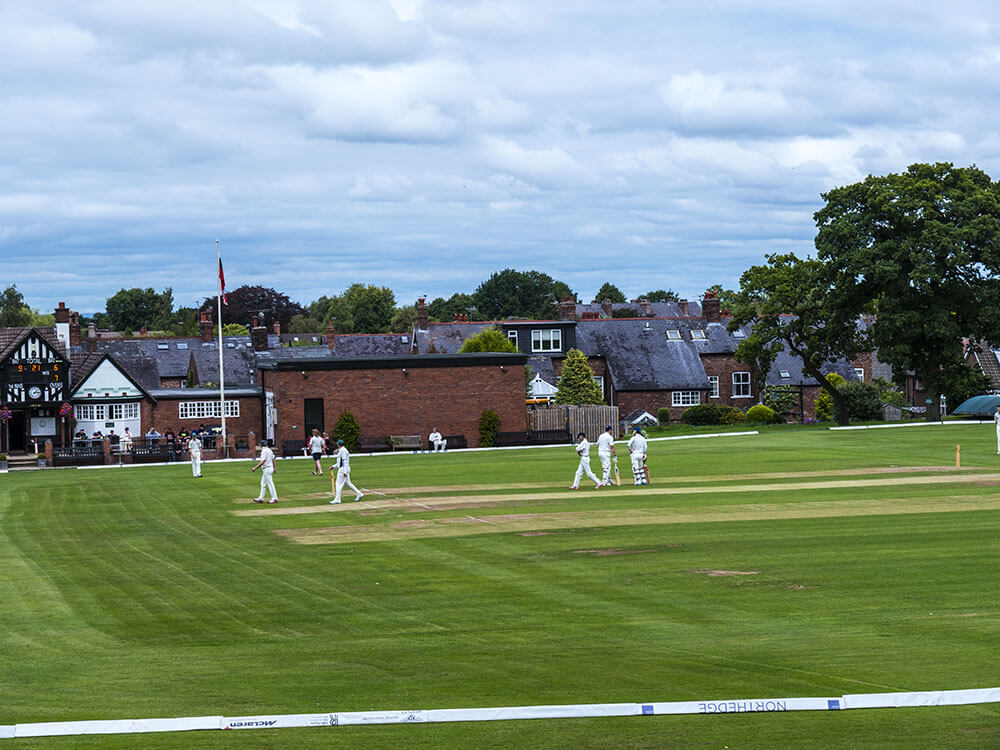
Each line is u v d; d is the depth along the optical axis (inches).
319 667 701.9
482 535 1258.0
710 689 618.5
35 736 557.6
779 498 1523.1
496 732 553.0
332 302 7534.5
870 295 3100.4
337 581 1011.9
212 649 768.3
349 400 2861.7
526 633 783.7
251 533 1343.5
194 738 552.1
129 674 698.8
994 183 3070.9
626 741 533.0
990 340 2984.7
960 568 973.2
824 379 3329.2
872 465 1993.1
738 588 915.4
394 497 1670.8
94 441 2910.9
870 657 678.5
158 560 1167.6
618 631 778.8
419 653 733.3
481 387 2945.4
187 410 3238.2
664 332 4092.0
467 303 7504.9
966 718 554.3
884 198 2940.5
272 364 3061.0
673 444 2677.2
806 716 566.3
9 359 3053.6
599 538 1205.7
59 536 1379.2
